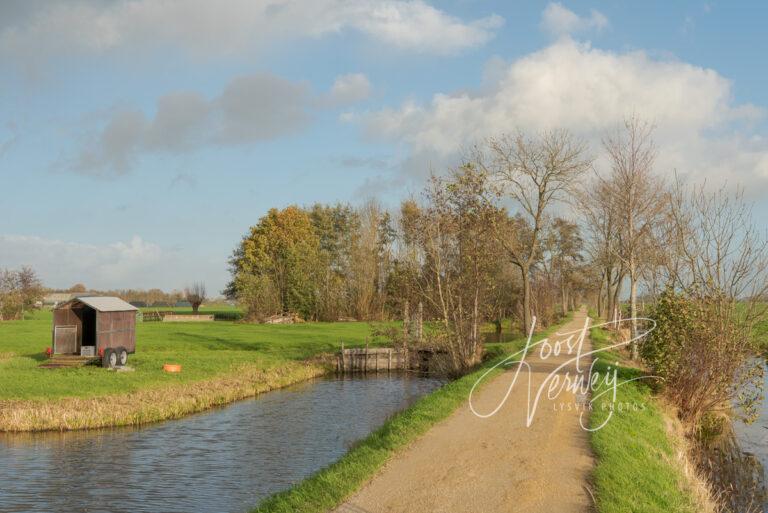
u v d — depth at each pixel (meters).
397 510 9.62
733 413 21.86
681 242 22.05
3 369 30.56
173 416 25.38
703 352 19.83
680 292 20.86
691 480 13.36
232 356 39.78
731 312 20.06
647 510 9.73
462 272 32.00
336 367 40.72
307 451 20.33
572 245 74.31
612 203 33.78
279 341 50.53
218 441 21.53
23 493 16.09
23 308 84.88
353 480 10.98
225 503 15.63
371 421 24.83
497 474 11.36
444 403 17.84
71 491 16.33
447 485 10.79
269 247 89.31
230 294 94.25
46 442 20.88
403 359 41.59
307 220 93.81
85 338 35.06
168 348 43.41
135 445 20.78
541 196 43.31
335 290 80.69
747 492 14.92
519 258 43.66
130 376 29.73
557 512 9.48
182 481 17.25
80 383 27.48
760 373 20.02
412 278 34.81
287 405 28.31
